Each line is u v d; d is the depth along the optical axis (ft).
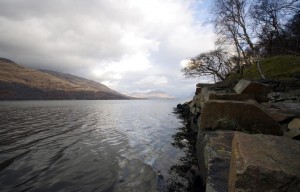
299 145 13.05
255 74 84.38
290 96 42.55
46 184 31.91
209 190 15.67
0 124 100.89
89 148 55.01
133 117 151.74
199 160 32.04
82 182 32.65
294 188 9.95
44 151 51.60
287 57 89.30
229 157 19.61
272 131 26.11
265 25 85.05
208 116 29.91
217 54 157.07
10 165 40.52
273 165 10.77
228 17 85.51
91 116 157.58
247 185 10.67
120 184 31.83
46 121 117.50
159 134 78.07
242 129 27.43
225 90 65.51
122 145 58.80
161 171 37.06
